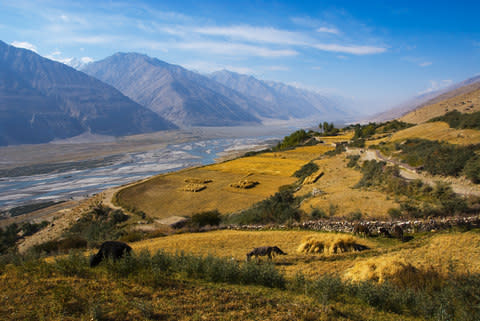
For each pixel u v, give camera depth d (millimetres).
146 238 33281
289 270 16656
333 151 100812
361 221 25766
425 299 10742
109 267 12859
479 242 18281
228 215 48656
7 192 112812
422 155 48625
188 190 77250
